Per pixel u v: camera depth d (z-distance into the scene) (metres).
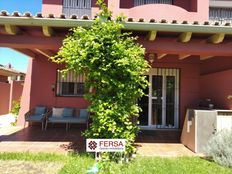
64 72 7.15
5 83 19.11
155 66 11.65
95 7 13.00
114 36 6.68
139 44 7.45
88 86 7.06
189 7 13.24
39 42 7.30
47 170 5.72
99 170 5.66
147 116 11.62
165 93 11.72
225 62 9.52
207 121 7.79
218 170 6.00
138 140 9.32
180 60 11.73
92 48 6.56
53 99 11.89
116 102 6.80
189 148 8.20
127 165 6.15
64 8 13.07
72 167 5.86
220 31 6.77
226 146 6.58
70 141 8.77
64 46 6.87
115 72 6.75
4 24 6.68
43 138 9.17
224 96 9.41
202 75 11.59
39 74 11.95
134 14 11.45
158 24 6.66
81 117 11.06
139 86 7.51
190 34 6.91
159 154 7.48
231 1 13.25
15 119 13.64
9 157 6.56
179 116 11.70
